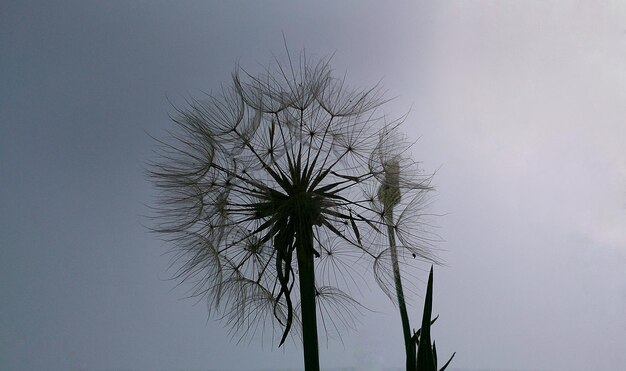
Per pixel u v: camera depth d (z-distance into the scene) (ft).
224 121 4.72
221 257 4.64
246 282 4.64
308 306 3.86
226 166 4.52
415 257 4.66
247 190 4.44
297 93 4.67
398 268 4.51
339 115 4.74
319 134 4.68
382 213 4.59
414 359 4.14
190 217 4.64
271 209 4.34
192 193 4.57
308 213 4.20
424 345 4.02
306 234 4.08
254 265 4.55
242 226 4.46
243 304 4.68
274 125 4.58
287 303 4.14
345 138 4.69
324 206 4.39
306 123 4.67
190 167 4.61
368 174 4.66
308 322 3.83
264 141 4.55
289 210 4.24
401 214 4.78
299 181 4.40
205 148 4.60
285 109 4.62
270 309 4.65
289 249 4.19
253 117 4.59
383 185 4.67
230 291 4.66
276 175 4.39
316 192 4.40
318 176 4.47
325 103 4.74
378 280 4.56
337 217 4.48
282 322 4.60
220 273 4.66
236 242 4.45
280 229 4.25
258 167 4.45
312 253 3.99
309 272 3.94
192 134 4.71
